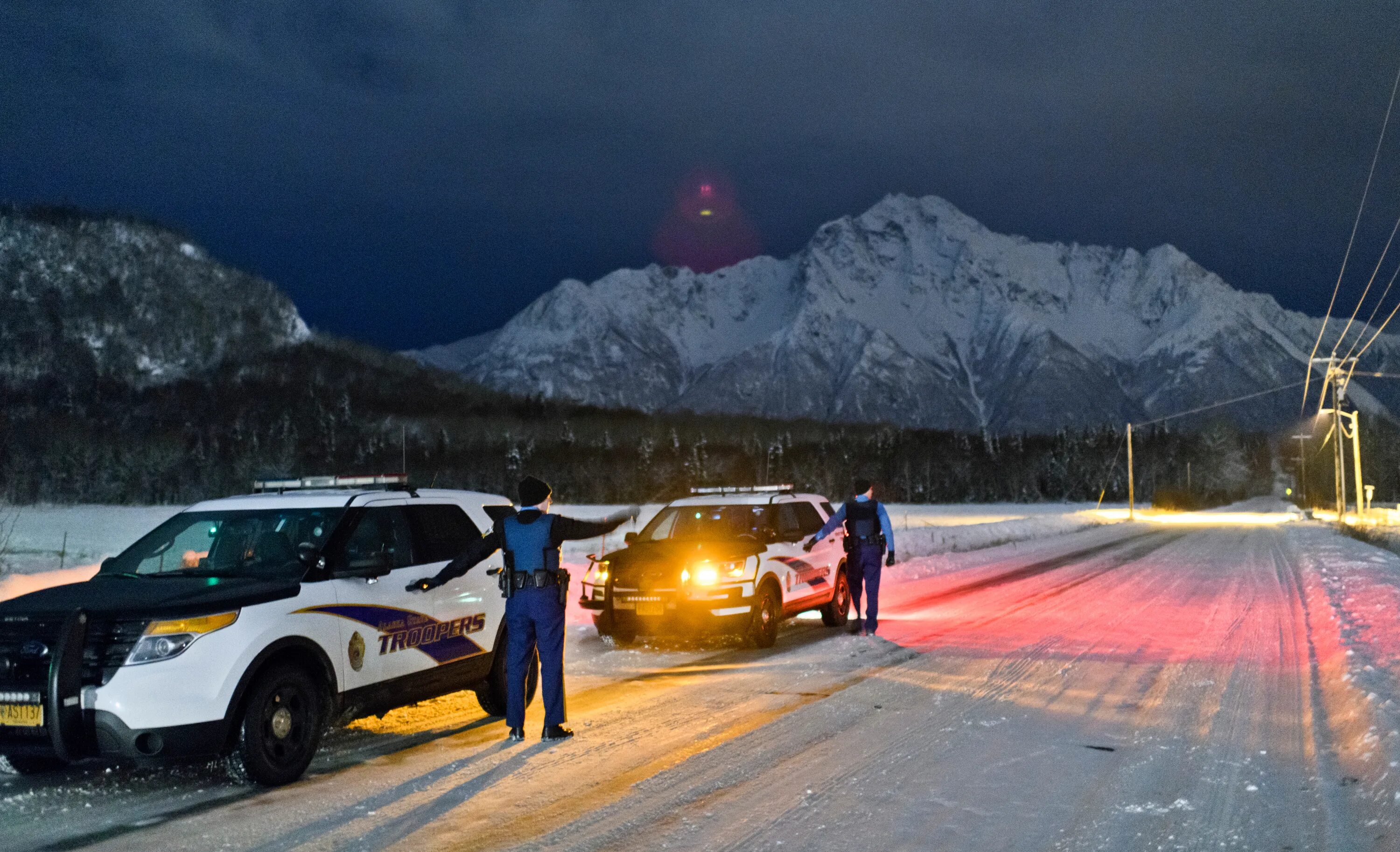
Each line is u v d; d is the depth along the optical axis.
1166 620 13.80
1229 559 27.88
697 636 12.48
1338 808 5.31
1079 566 25.16
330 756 6.82
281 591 6.30
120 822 5.39
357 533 7.26
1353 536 40.69
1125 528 54.41
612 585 11.48
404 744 7.15
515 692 7.21
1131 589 18.58
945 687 8.91
